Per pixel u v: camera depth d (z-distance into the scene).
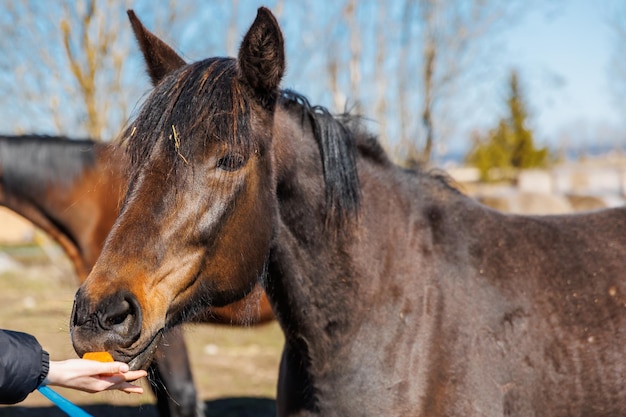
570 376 2.39
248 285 2.20
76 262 4.27
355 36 10.88
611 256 2.61
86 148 4.23
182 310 2.08
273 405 5.41
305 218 2.36
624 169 21.36
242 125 2.10
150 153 2.02
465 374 2.32
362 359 2.35
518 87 20.00
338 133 2.42
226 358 6.96
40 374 1.90
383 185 2.56
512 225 2.65
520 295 2.45
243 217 2.12
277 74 2.21
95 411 5.09
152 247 1.96
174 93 2.08
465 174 19.81
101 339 1.85
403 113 11.72
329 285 2.37
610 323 2.47
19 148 4.14
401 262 2.46
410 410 2.29
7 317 8.41
